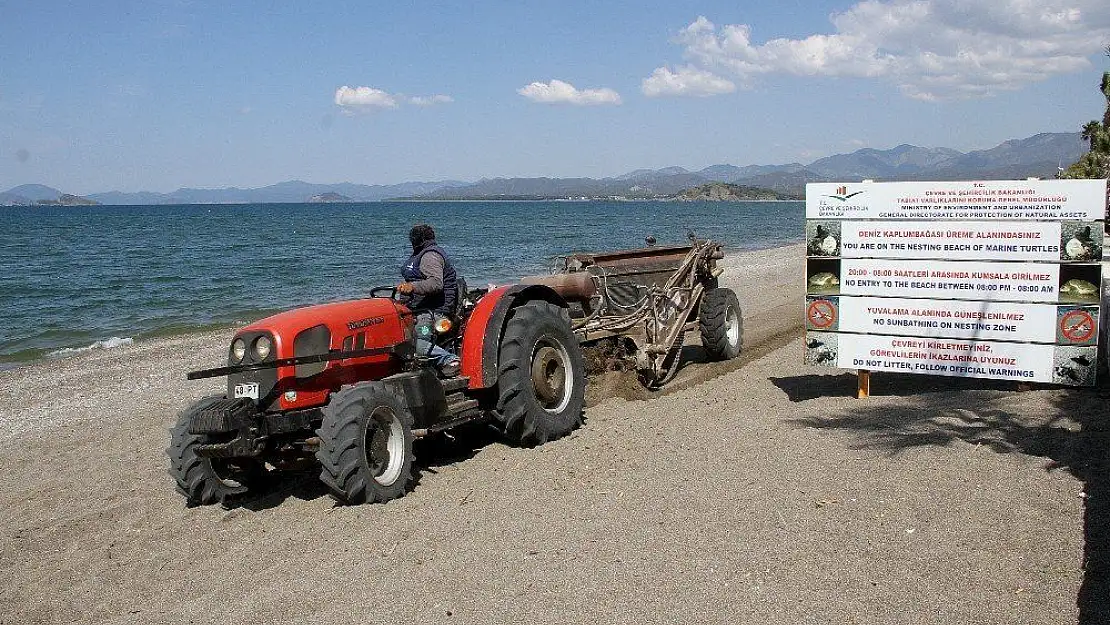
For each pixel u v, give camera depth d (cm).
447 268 725
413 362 681
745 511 515
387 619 420
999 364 721
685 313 962
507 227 7506
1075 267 688
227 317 2009
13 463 844
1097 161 1700
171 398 1112
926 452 598
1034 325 706
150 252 4503
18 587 521
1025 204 698
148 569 528
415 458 710
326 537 542
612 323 914
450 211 17075
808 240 777
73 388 1227
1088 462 556
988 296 719
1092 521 466
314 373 615
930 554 444
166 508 648
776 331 1250
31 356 1559
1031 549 442
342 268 3297
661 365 914
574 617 405
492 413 696
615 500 555
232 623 432
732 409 768
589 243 4741
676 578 436
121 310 2164
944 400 734
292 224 9419
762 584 423
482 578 455
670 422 741
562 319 752
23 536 616
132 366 1386
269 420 594
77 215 16400
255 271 3200
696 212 14038
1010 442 609
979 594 402
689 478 584
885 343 759
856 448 619
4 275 3128
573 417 742
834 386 834
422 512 570
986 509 496
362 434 581
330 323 625
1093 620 369
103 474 775
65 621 468
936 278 735
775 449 631
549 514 541
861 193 754
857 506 511
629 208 19575
